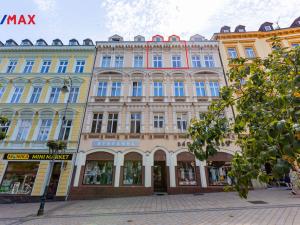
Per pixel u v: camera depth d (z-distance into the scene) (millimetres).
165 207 9438
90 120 16031
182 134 15227
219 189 13484
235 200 10242
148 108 16406
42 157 14578
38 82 17891
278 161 1813
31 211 9867
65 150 14734
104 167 14492
